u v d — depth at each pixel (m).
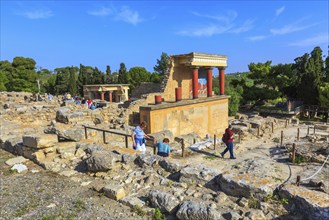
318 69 40.72
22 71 54.66
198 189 6.41
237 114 37.81
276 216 5.02
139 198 6.25
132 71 62.59
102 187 6.76
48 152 9.16
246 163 11.34
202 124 21.00
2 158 9.66
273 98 42.72
